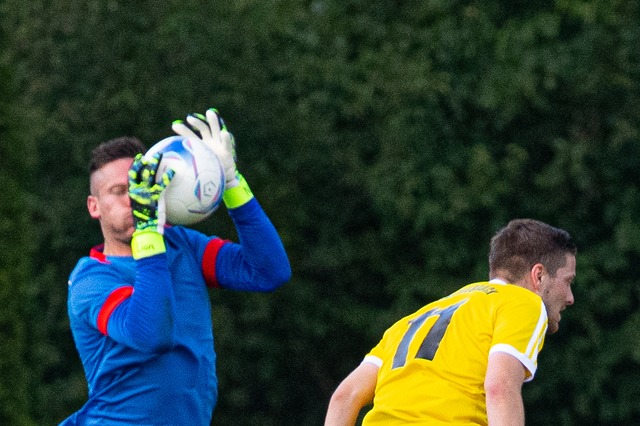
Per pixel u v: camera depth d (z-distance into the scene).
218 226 61.09
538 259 19.98
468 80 65.69
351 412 20.22
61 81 64.06
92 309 17.64
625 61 64.12
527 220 20.52
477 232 65.69
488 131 66.81
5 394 47.69
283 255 19.08
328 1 70.88
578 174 63.62
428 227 66.31
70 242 63.25
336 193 68.00
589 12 63.97
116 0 63.97
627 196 64.25
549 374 63.00
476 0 66.75
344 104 67.25
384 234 66.31
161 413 17.78
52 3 64.31
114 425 17.80
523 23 66.06
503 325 18.61
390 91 65.75
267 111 65.31
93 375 18.11
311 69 68.12
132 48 63.91
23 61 64.81
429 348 19.08
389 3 69.12
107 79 63.38
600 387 62.88
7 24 65.75
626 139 63.81
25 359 50.34
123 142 18.39
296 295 65.50
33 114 61.78
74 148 63.25
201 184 17.66
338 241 67.56
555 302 20.16
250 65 65.19
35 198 63.38
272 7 69.75
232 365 63.34
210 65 64.25
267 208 64.25
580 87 64.31
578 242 65.25
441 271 65.94
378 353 20.33
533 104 64.56
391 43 68.12
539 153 67.00
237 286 19.09
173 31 64.00
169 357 17.84
